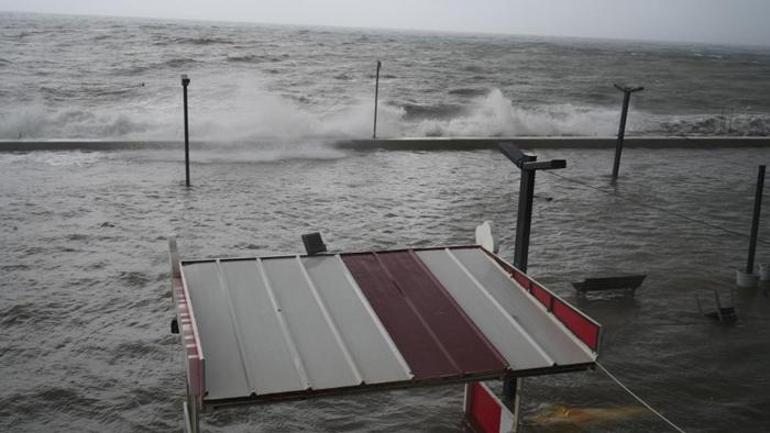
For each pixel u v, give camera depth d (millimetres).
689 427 9805
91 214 19594
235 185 23438
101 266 15648
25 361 11281
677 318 13633
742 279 15469
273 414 9906
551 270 16250
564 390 10680
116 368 11180
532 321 7434
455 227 19719
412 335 6891
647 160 31078
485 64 91500
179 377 10953
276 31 175125
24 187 22188
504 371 6430
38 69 54594
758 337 12891
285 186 23625
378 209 21281
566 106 48688
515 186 25016
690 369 11547
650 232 19781
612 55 138250
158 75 54125
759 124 43125
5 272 15102
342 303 7438
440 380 6230
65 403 10102
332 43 121312
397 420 9859
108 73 54219
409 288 7898
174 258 7727
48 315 13023
